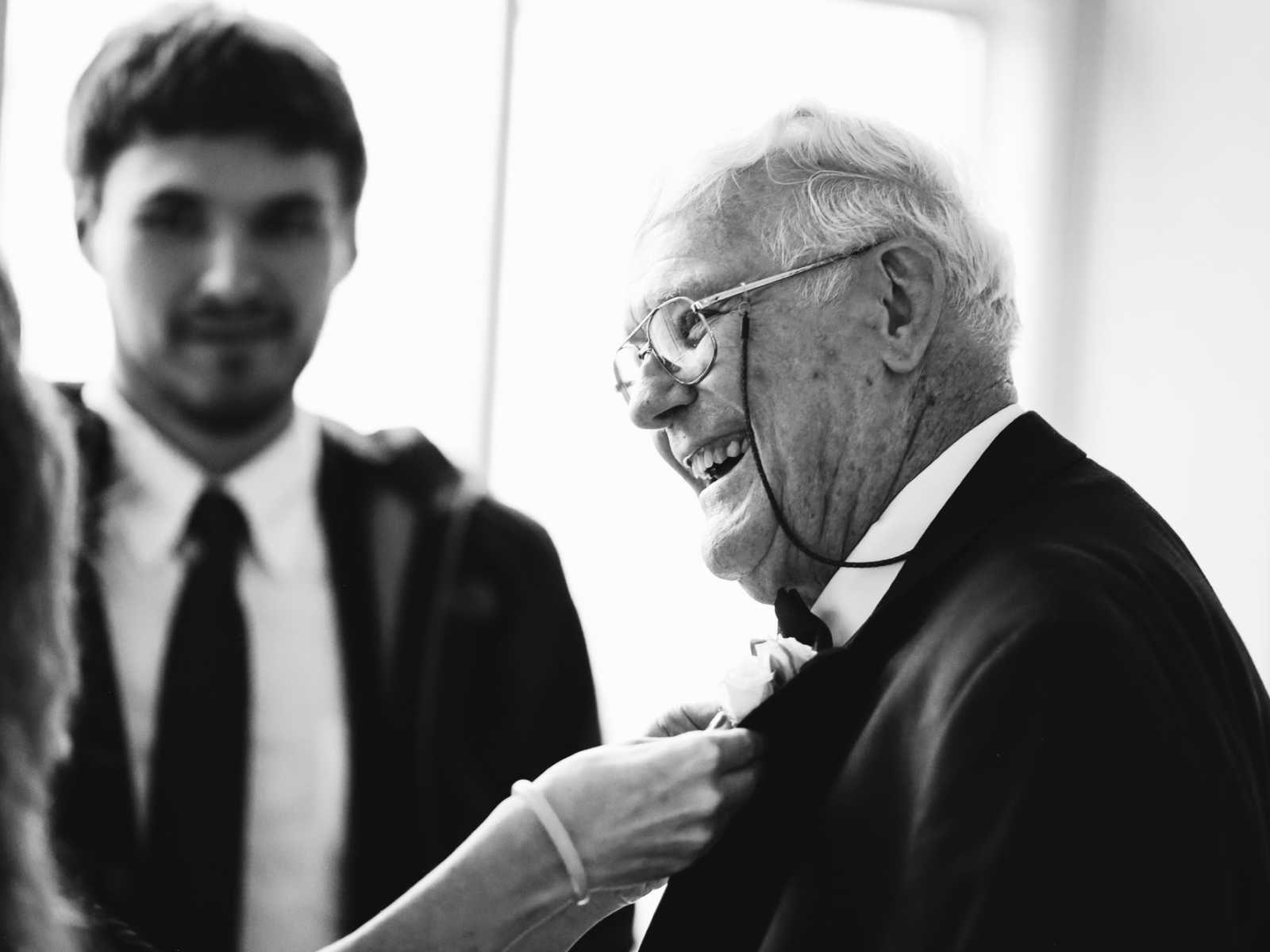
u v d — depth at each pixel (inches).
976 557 45.9
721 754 47.8
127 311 63.9
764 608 89.5
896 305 49.3
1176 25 99.6
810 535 50.1
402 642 67.8
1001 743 40.4
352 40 77.4
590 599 86.2
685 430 51.3
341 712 66.3
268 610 65.6
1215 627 46.3
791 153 50.4
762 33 93.3
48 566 32.9
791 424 49.4
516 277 85.0
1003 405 49.8
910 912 40.2
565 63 87.4
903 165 50.1
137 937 62.1
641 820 47.4
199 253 64.4
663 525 87.8
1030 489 47.4
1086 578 42.9
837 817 43.9
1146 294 99.9
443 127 79.8
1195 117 98.8
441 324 79.0
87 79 64.2
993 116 100.8
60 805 61.4
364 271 77.4
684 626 88.0
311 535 66.7
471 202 81.0
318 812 65.5
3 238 63.9
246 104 64.5
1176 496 98.5
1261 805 43.6
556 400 85.4
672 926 47.4
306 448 67.3
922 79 99.0
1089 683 40.6
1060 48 100.9
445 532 69.4
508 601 70.6
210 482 64.6
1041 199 101.1
